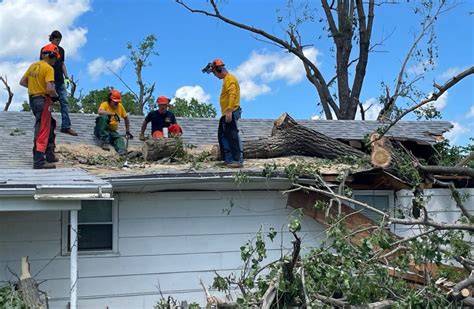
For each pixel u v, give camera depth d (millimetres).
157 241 8031
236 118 8664
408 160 8008
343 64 22031
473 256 6809
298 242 5094
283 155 10141
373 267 5469
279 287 5164
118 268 7820
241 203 8469
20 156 8758
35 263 7418
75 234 6449
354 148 10555
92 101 31062
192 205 8250
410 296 5246
